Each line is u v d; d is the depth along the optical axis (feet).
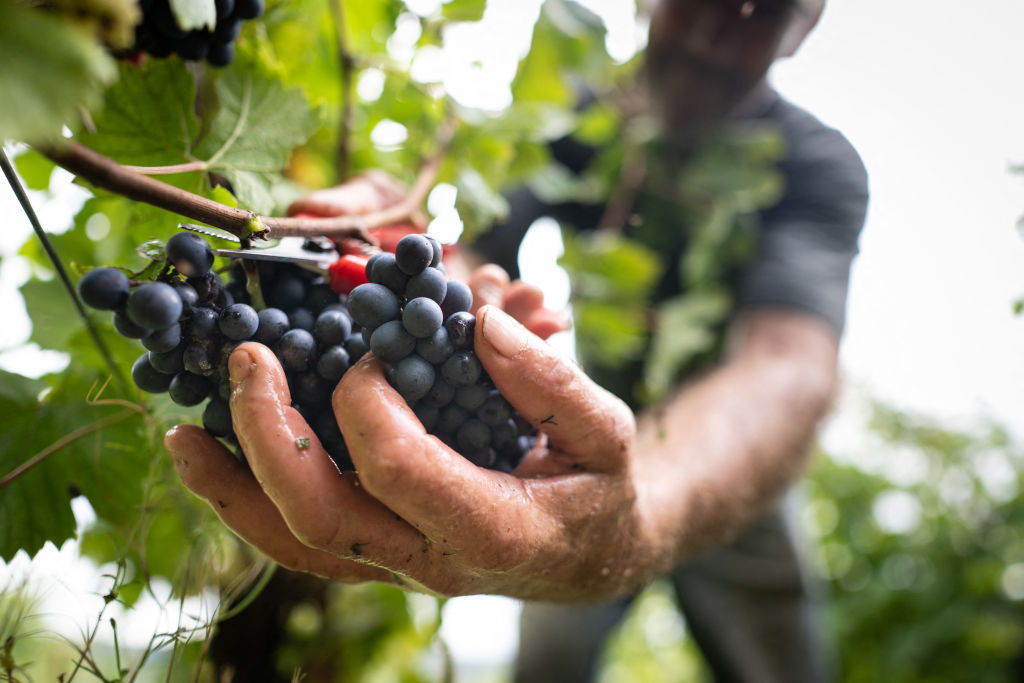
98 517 2.45
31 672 2.90
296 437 1.58
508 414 1.83
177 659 2.75
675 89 4.94
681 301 5.39
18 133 1.09
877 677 8.55
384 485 1.53
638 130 5.15
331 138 3.63
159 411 2.31
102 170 1.45
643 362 5.65
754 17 4.33
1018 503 9.00
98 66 1.16
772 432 3.59
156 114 2.05
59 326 2.57
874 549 9.59
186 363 1.65
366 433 1.53
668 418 3.59
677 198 5.44
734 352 4.35
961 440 9.54
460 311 1.74
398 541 1.71
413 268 1.62
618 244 4.88
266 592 3.14
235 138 2.17
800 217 5.14
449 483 1.57
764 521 5.44
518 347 1.67
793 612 5.48
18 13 1.10
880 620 8.98
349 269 1.82
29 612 2.30
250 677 3.10
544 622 5.00
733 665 5.42
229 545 3.06
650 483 2.82
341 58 3.26
